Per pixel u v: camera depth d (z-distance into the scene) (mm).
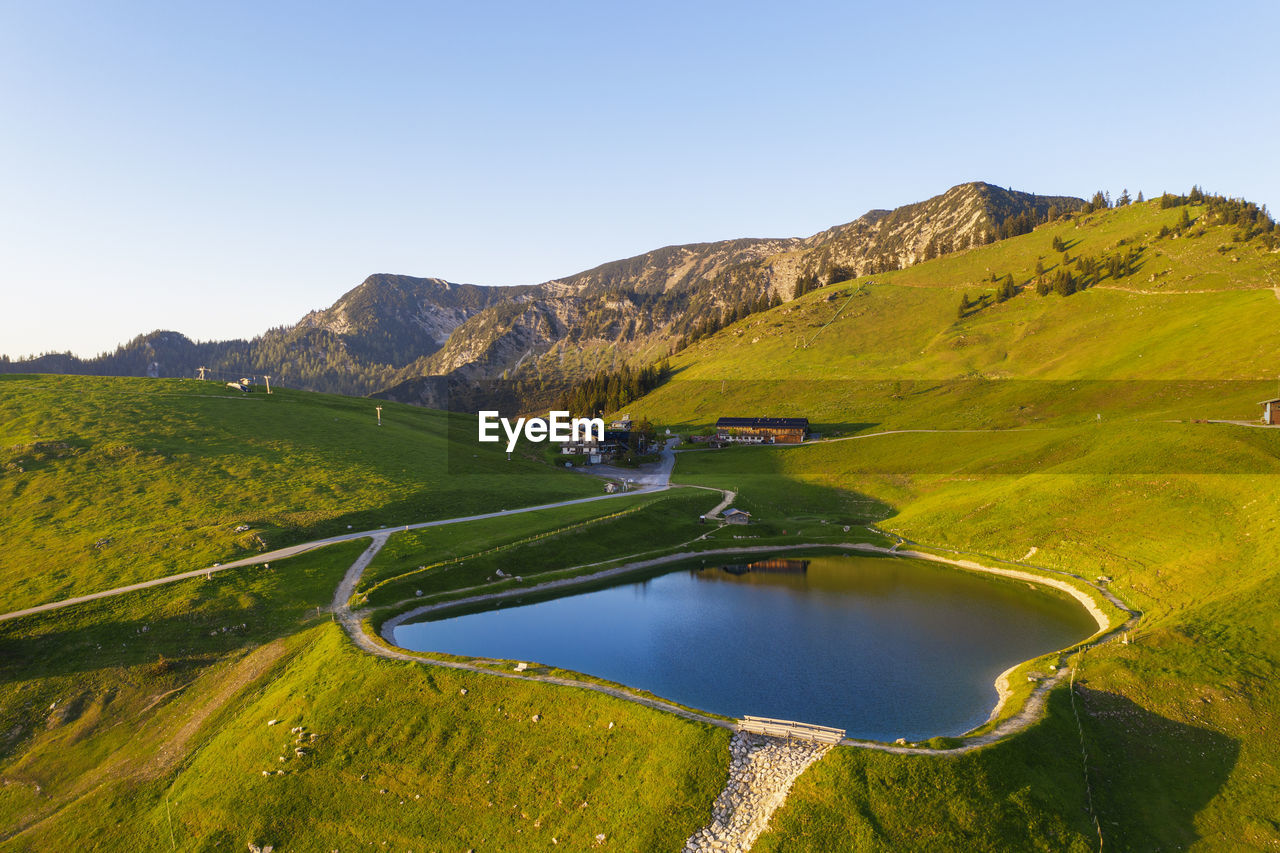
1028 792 39844
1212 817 39906
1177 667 52875
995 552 91312
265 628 66312
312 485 109688
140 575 73312
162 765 49500
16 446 107250
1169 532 80562
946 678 57906
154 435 121938
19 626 62188
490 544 92125
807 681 57656
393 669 55969
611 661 62188
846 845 36562
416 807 43062
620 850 37781
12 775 48750
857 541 103688
